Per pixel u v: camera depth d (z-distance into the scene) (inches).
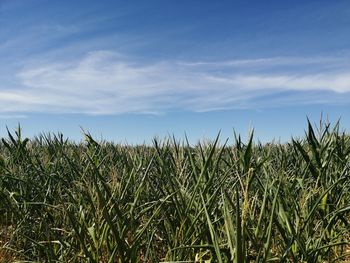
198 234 127.0
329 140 169.6
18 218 157.8
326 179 164.4
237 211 90.4
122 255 110.3
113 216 129.8
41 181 184.5
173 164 171.6
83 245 115.2
